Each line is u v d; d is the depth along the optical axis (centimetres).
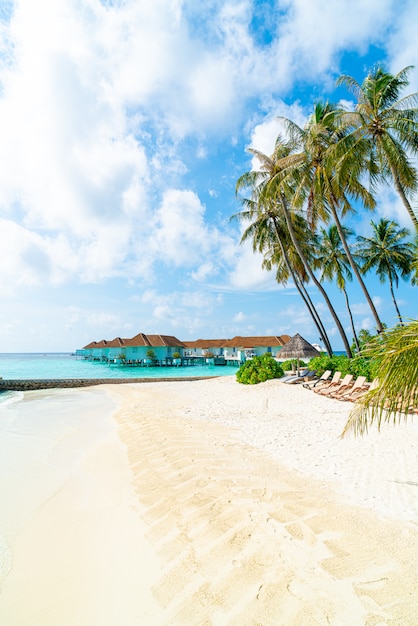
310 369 2017
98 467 693
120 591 319
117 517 469
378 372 387
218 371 4816
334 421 991
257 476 571
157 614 286
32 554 386
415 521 399
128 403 1731
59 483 609
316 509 439
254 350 5947
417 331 368
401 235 3027
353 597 282
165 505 488
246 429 955
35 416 1391
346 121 1642
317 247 2980
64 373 4547
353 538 367
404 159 1585
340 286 3250
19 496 552
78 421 1262
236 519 425
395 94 1608
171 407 1462
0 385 2591
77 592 321
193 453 718
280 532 388
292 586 301
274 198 2100
